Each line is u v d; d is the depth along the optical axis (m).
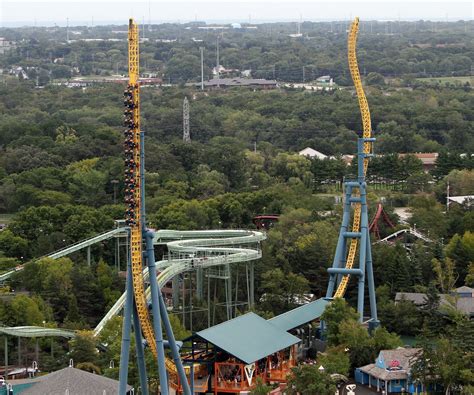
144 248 194.75
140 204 191.00
